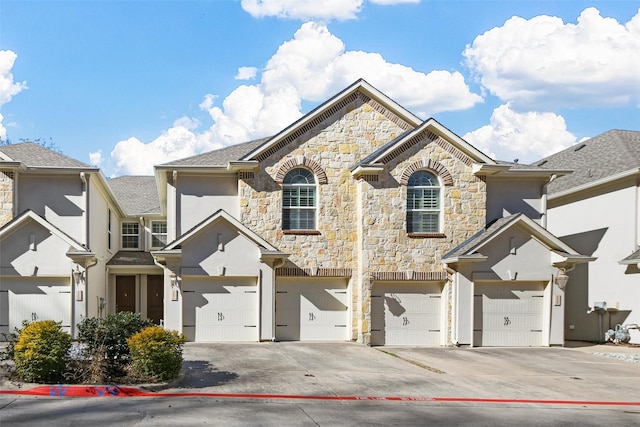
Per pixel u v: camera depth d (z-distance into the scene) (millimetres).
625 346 22109
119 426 9766
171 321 19922
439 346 21172
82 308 19984
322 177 21703
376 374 15211
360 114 22203
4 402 11352
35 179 21219
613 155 25516
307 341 21203
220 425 10047
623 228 23219
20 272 19859
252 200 21281
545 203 23250
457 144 21828
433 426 10531
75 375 12969
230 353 17750
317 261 21422
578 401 13086
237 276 20391
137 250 28172
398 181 21438
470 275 20828
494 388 14031
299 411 11320
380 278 21078
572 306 26234
